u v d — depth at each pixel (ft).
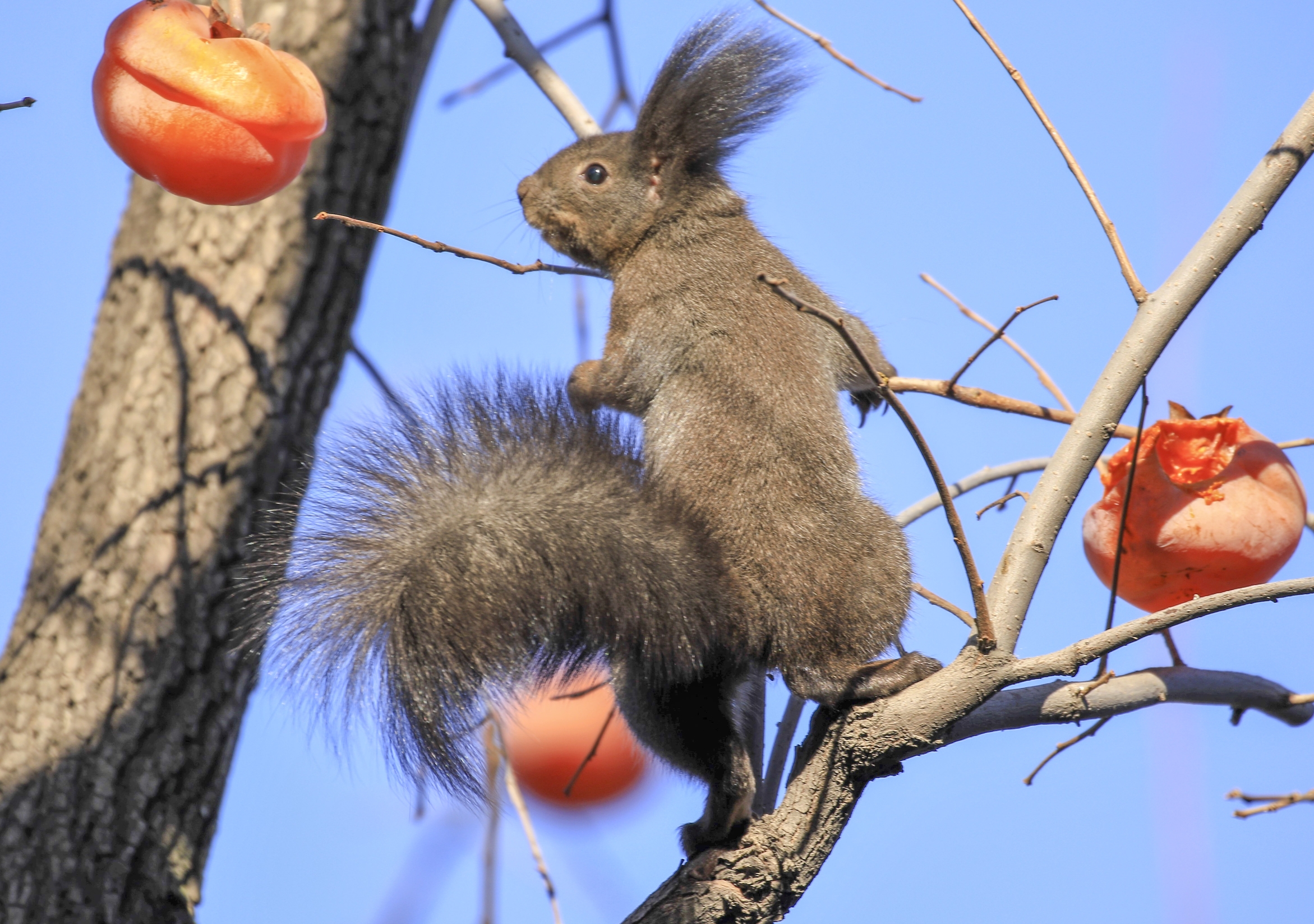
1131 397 22.50
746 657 24.94
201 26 22.24
